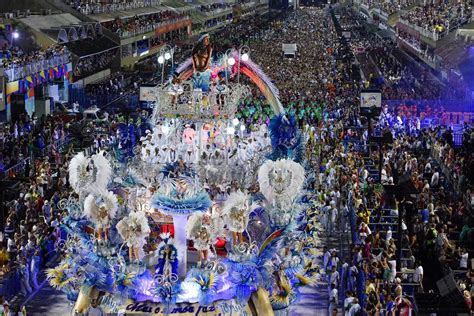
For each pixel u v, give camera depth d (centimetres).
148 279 2345
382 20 16775
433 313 3014
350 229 4031
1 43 7650
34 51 7469
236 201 2358
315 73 9912
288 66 10556
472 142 5725
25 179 4578
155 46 12975
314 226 2844
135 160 2822
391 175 4916
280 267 2400
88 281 2350
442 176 5119
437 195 4538
